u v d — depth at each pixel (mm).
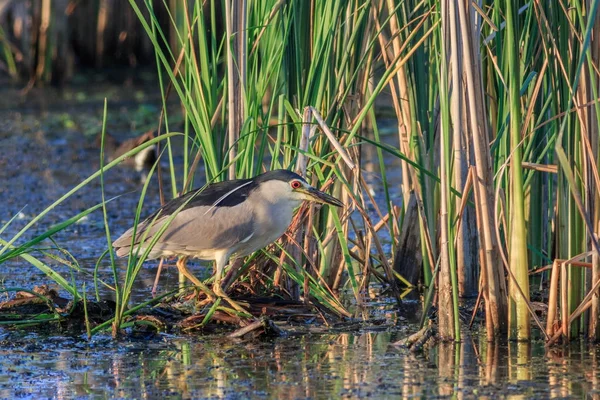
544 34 10070
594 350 9602
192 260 14062
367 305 11727
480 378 8719
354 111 11789
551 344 9758
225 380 8719
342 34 11273
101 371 9031
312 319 10914
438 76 11188
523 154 10844
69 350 9734
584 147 9477
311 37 11242
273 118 22703
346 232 12062
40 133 24922
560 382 8562
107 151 22812
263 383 8617
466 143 10180
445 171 9562
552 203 11992
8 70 33594
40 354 9602
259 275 11430
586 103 9109
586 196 9594
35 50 32031
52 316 10625
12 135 24625
